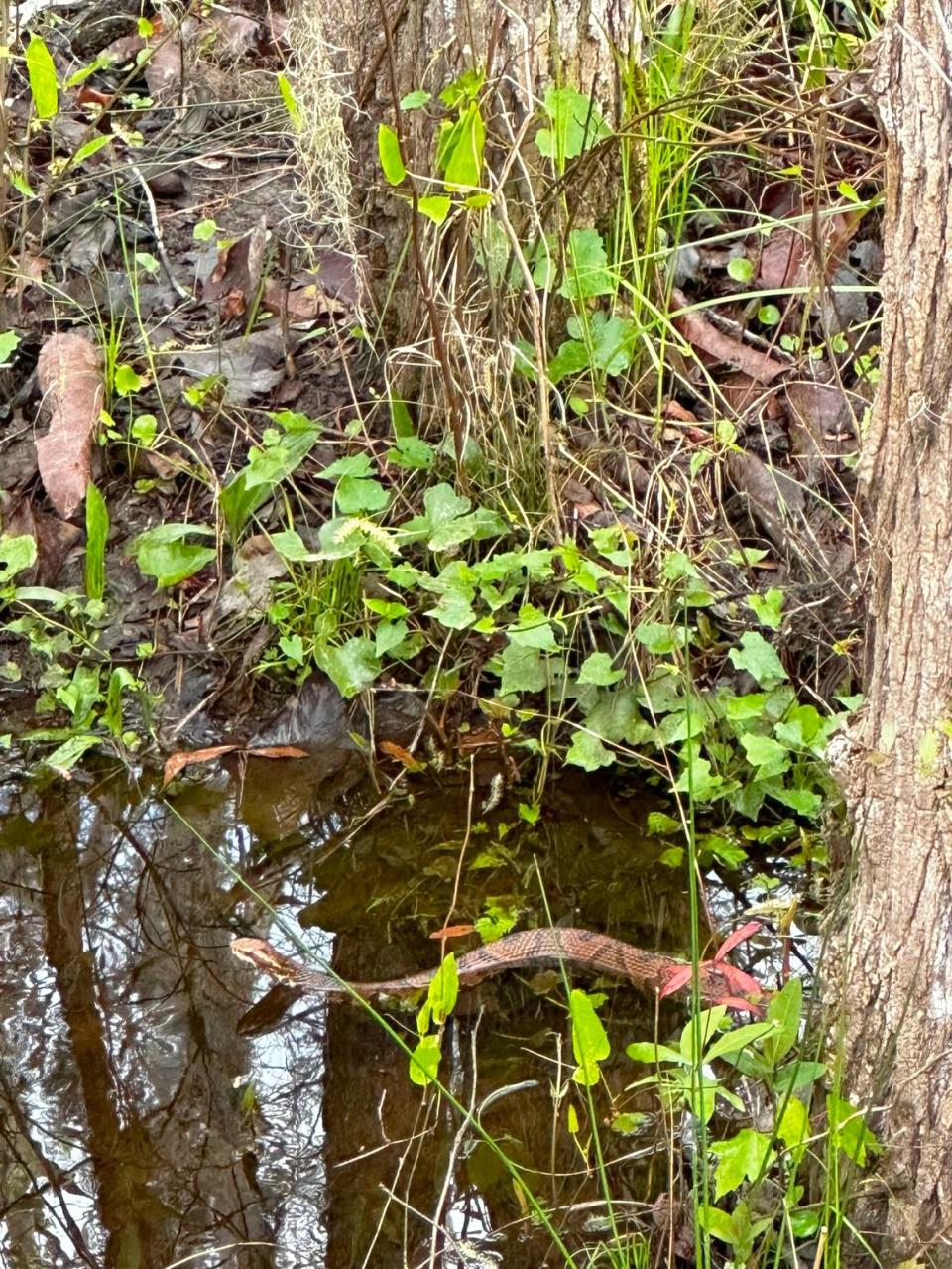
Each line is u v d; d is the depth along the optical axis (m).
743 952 3.21
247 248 4.68
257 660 3.93
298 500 4.15
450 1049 3.04
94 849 3.60
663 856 3.51
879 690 2.38
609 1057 3.01
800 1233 2.37
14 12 5.71
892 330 2.26
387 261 4.17
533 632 3.50
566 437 4.00
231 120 5.36
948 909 2.31
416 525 3.76
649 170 4.12
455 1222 2.63
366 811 3.68
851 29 4.92
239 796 3.73
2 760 3.80
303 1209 2.67
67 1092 2.94
